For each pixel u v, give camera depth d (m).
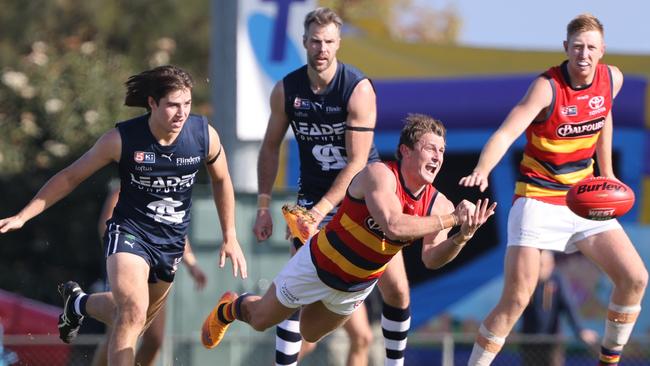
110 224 23.92
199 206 35.56
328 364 35.97
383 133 40.91
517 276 24.72
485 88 40.84
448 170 41.12
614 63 40.91
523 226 24.84
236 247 25.44
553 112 24.61
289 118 25.81
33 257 60.19
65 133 61.56
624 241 24.69
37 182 60.38
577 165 25.11
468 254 41.16
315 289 22.89
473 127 40.88
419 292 41.28
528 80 40.75
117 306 23.00
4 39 74.62
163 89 22.62
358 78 25.16
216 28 38.91
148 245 23.86
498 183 40.72
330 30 24.52
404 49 41.03
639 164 40.81
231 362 35.47
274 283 23.80
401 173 21.08
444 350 36.84
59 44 72.06
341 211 22.23
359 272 22.36
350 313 23.78
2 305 43.00
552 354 36.16
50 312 43.12
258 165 26.72
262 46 38.09
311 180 26.08
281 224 35.88
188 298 35.44
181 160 23.52
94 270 60.44
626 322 24.84
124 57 68.50
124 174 23.66
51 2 75.00
